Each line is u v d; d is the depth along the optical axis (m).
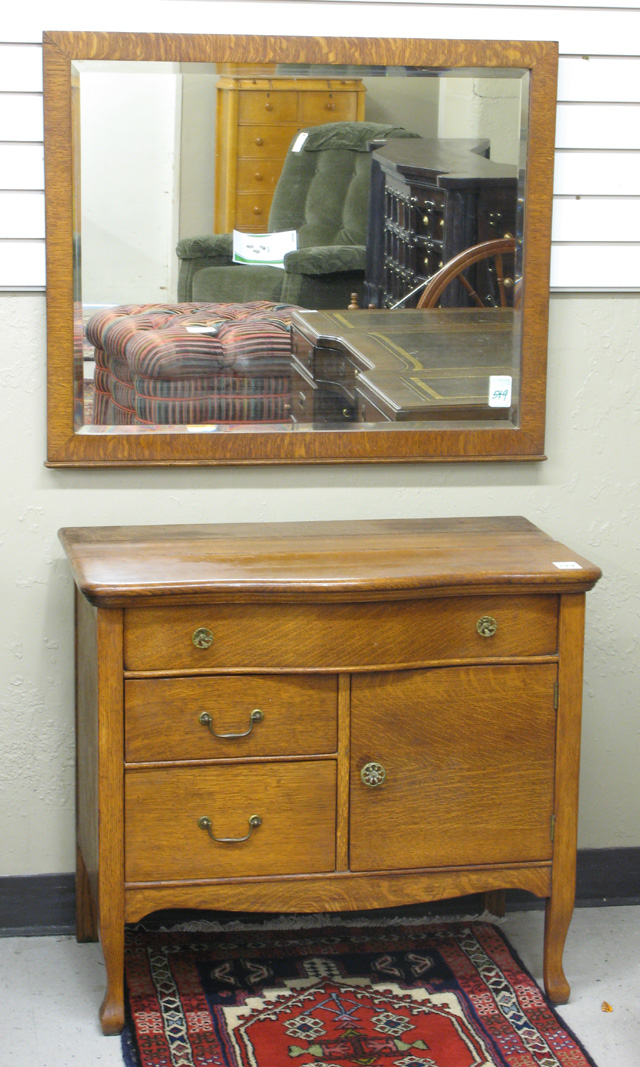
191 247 2.78
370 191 2.83
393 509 3.01
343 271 2.85
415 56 2.78
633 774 3.23
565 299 2.98
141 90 2.70
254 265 2.82
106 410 2.82
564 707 2.62
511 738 2.61
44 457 2.85
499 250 2.90
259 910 2.59
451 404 2.95
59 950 2.96
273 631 2.48
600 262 2.97
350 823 2.58
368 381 2.91
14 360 2.80
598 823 3.24
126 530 2.83
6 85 2.68
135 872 2.53
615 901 3.24
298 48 2.74
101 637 2.42
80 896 2.96
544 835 2.67
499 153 2.85
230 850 2.55
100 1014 2.63
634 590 3.15
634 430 3.07
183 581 2.42
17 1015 2.69
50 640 2.94
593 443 3.06
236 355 2.84
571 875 2.69
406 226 2.86
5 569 2.89
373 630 2.51
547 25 2.84
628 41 2.87
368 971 2.87
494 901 3.12
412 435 2.94
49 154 2.69
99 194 2.72
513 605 2.56
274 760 2.54
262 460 2.89
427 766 2.59
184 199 2.76
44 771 2.99
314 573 2.48
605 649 3.17
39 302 2.79
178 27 2.72
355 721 2.54
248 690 2.50
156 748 2.49
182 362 2.83
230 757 2.52
